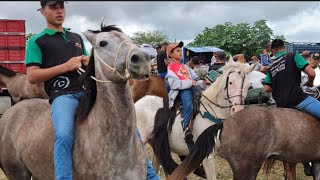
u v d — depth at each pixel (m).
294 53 5.52
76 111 3.37
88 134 3.17
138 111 6.61
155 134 6.18
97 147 3.08
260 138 5.04
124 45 2.89
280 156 5.31
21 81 9.84
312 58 8.46
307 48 15.05
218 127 5.18
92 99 3.25
